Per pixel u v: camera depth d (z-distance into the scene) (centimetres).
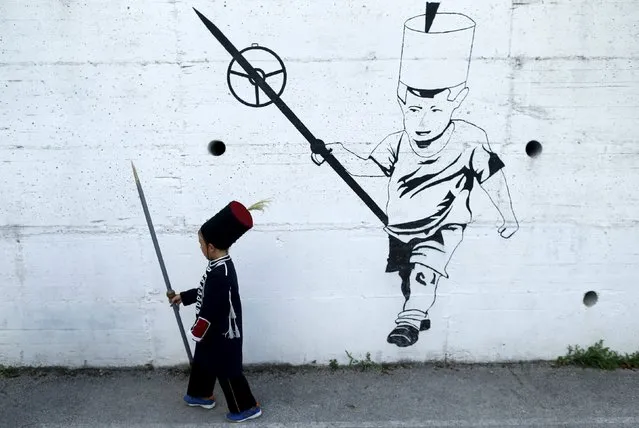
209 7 405
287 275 449
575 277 457
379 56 416
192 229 438
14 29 405
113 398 428
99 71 413
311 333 460
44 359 460
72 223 435
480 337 466
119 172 429
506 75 422
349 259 448
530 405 421
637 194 444
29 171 427
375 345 464
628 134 434
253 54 413
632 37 417
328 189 436
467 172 438
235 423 401
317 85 420
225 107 421
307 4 406
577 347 468
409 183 438
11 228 434
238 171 431
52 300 448
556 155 436
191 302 402
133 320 454
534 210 445
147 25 407
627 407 420
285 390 437
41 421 402
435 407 418
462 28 413
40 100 416
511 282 457
